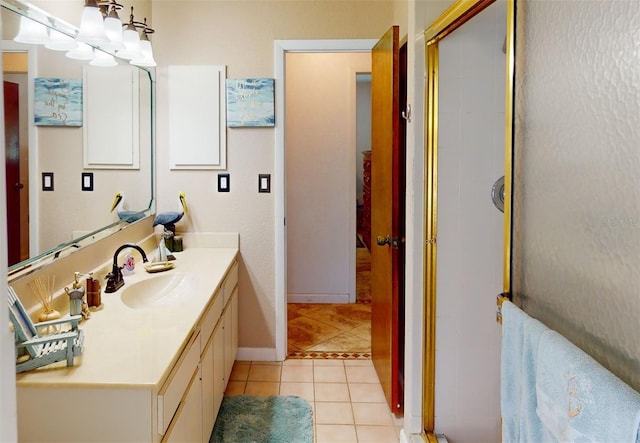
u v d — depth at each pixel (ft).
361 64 14.49
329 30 10.27
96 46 7.09
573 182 3.51
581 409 2.93
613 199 3.05
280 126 10.39
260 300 10.77
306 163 14.76
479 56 7.09
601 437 2.75
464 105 7.14
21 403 4.25
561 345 3.26
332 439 7.93
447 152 7.20
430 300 7.35
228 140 10.42
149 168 9.99
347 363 10.82
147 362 4.63
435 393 7.52
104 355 4.78
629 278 2.91
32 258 5.60
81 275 6.42
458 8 6.12
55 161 6.07
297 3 10.23
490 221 7.30
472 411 7.55
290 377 10.10
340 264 15.08
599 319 3.22
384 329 9.20
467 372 7.50
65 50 6.28
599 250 3.21
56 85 6.07
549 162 3.84
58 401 4.27
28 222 5.49
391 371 8.57
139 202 9.36
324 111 14.61
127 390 4.26
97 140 7.32
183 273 8.18
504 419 4.14
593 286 3.28
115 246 8.12
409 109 7.43
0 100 1.67
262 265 10.69
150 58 9.06
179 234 10.54
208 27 10.22
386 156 8.87
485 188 7.25
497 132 7.19
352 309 14.58
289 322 13.43
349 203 14.90
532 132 4.11
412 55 7.23
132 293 7.12
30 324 4.67
